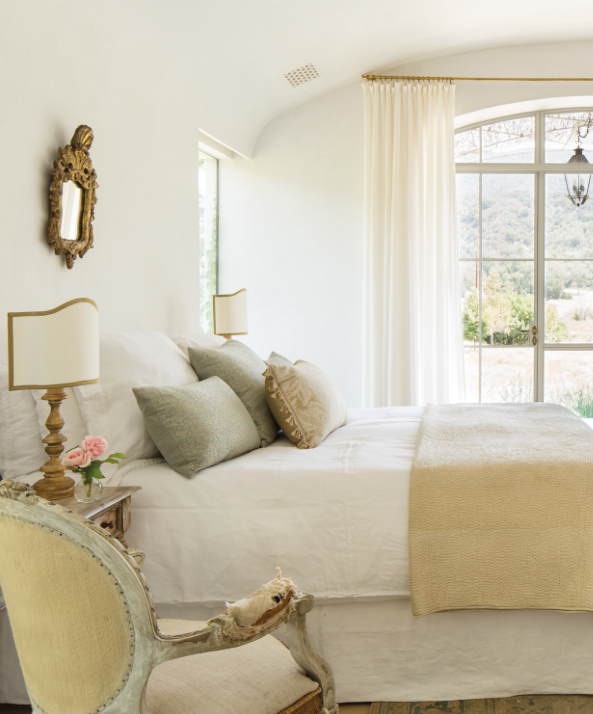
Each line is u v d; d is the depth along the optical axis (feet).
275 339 17.87
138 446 7.62
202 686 4.33
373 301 16.88
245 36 13.12
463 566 6.33
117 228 11.12
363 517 6.63
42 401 7.20
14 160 8.19
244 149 17.31
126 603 3.67
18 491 3.60
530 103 17.20
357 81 17.29
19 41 8.26
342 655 6.73
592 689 6.63
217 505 6.80
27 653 3.92
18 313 5.76
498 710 6.52
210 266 17.92
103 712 3.83
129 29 10.70
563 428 8.65
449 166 16.87
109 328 10.91
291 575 6.63
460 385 16.88
